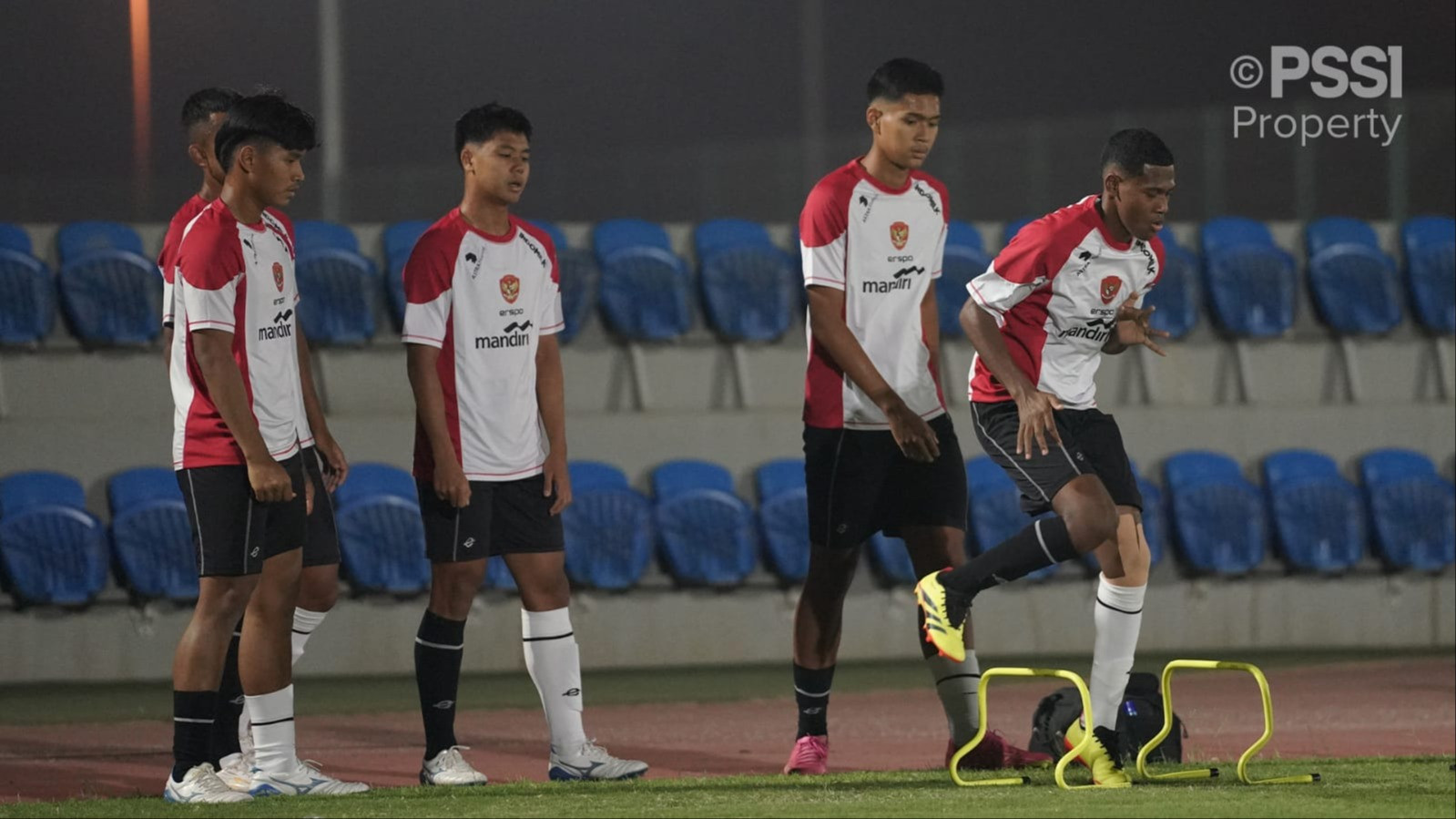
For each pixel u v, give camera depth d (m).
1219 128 41.25
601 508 33.22
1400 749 22.50
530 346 18.33
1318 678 31.34
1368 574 36.53
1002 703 28.20
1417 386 39.41
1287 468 36.53
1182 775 16.59
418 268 17.89
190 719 15.94
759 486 34.91
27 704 28.16
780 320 37.28
